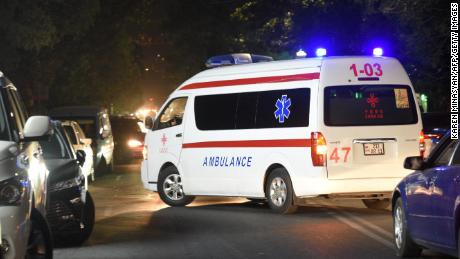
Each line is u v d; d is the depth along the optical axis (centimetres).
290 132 1609
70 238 1295
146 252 1222
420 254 1126
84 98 4262
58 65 3609
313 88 1582
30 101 3400
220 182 1748
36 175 934
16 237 845
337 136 1562
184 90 1852
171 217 1638
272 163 1639
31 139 929
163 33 4738
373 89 1589
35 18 2634
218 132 1752
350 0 3081
